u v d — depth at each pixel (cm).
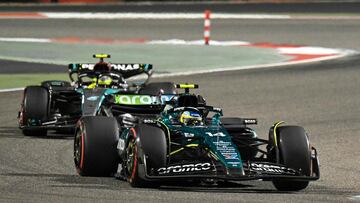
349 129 5953
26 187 3809
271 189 3909
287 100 7312
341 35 13100
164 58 10650
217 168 3672
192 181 4006
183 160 4031
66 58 10556
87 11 16075
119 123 4791
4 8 16638
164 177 3622
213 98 7369
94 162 4066
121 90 5438
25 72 9269
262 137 5616
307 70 9419
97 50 11306
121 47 11656
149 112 5088
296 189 3881
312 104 7112
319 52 11225
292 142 3838
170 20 14850
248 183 4062
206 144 3831
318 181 4184
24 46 11631
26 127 5369
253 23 14575
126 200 3503
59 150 4969
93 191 3716
